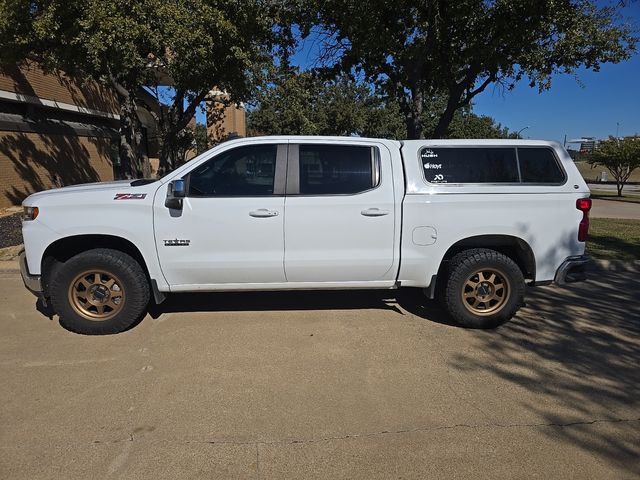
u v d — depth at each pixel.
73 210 4.59
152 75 11.16
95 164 20.25
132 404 3.47
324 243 4.80
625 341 4.75
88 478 2.69
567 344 4.67
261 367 4.08
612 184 40.47
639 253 8.38
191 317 5.25
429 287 5.00
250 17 10.20
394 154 4.91
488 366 4.16
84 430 3.14
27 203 4.69
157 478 2.70
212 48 9.84
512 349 4.54
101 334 4.74
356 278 4.96
